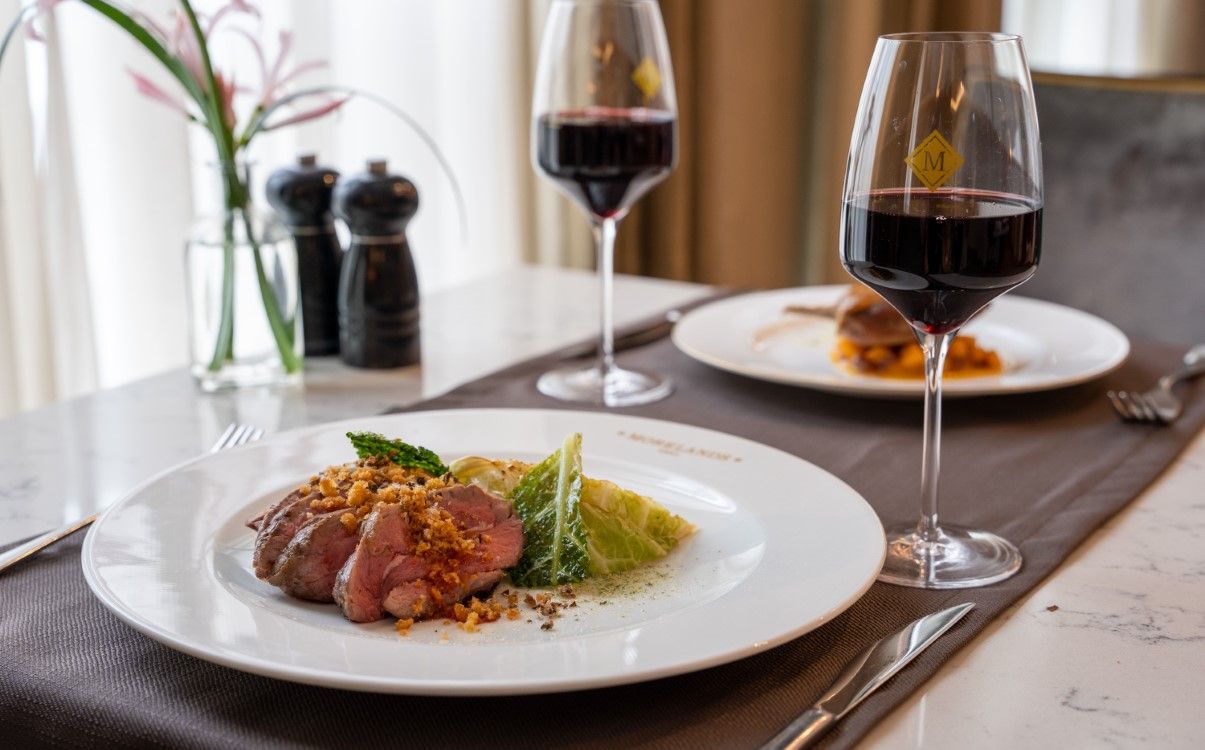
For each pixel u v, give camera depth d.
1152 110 2.15
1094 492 1.05
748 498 0.97
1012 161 0.83
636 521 0.89
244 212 1.39
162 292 2.17
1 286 1.90
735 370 1.32
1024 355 1.44
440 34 2.66
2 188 1.89
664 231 3.08
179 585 0.80
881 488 1.08
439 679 0.67
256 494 0.98
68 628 0.80
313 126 2.37
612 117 1.37
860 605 0.84
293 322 1.43
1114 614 0.84
